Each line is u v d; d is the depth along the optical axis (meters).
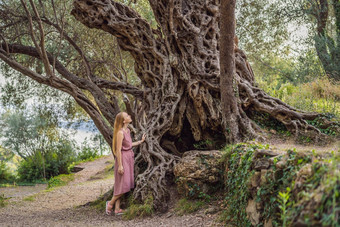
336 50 12.80
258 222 3.83
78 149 26.31
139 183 6.68
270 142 6.91
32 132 22.11
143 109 9.26
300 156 3.55
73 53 12.74
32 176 21.72
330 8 15.11
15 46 10.78
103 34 12.85
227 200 5.36
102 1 9.08
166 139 8.38
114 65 12.43
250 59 18.27
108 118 10.41
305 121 7.23
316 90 11.13
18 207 9.02
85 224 6.05
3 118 22.89
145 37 9.12
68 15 12.43
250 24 14.72
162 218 5.82
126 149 6.66
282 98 11.09
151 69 8.98
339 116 7.77
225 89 6.84
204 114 7.95
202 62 8.21
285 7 14.95
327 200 2.44
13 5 11.64
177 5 8.56
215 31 8.61
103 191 11.48
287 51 16.42
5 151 24.77
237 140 6.90
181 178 6.19
